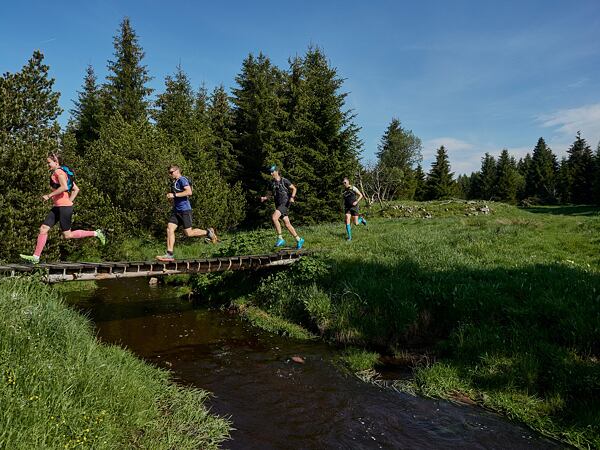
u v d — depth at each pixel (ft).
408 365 24.00
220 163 114.42
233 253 45.75
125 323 32.40
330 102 86.79
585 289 25.35
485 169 271.69
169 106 125.39
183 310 37.50
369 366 23.81
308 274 35.50
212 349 26.76
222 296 40.40
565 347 21.13
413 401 19.47
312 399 19.52
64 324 18.75
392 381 21.84
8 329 15.49
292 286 35.53
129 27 123.24
